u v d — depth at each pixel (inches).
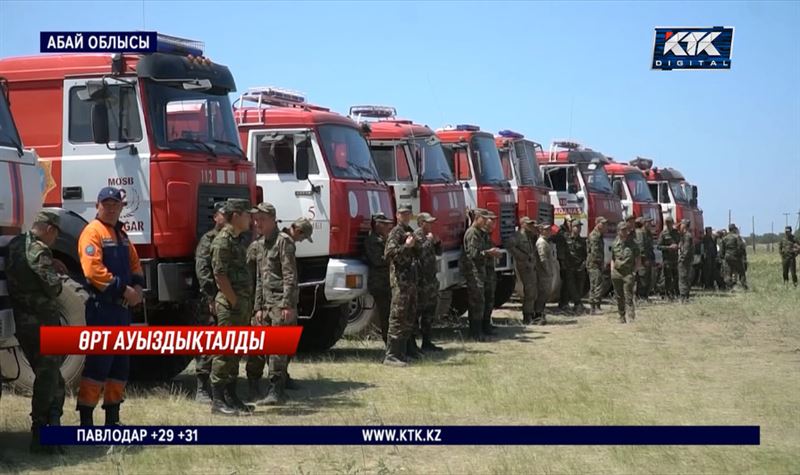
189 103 403.9
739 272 1108.5
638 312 768.3
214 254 338.6
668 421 339.6
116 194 297.6
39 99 398.6
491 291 605.9
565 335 613.0
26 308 275.3
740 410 362.9
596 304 773.3
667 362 490.3
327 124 514.9
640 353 524.4
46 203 394.3
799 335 608.1
